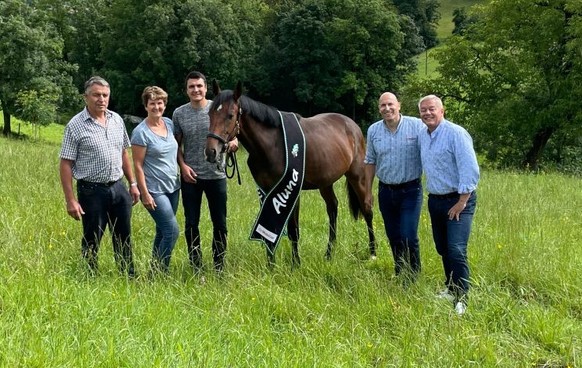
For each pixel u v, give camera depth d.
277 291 4.61
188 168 5.29
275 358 3.49
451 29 70.94
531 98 24.00
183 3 42.84
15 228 5.64
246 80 43.16
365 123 45.38
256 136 5.38
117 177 4.87
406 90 27.91
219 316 4.15
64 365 3.04
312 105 44.88
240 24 46.12
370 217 6.61
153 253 5.25
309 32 41.47
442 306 4.62
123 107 43.72
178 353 3.38
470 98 26.39
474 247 6.26
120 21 41.66
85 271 4.72
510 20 24.39
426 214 8.16
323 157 6.14
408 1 63.22
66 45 47.31
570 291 5.20
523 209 8.51
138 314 3.90
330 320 4.27
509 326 4.51
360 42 41.78
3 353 3.05
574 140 24.59
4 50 30.81
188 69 41.41
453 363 3.79
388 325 4.45
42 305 3.84
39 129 32.16
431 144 4.88
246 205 8.48
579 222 8.20
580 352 4.07
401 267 5.31
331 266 5.60
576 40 21.22
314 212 8.42
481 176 14.45
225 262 5.43
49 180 9.13
